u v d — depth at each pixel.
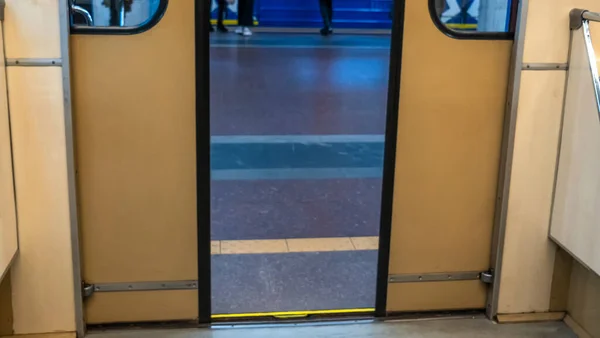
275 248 3.84
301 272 3.55
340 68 9.83
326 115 6.93
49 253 2.79
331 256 3.76
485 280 3.13
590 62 2.70
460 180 3.01
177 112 2.75
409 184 2.98
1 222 2.53
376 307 3.14
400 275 3.10
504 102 2.93
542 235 3.07
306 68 9.72
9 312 2.83
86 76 2.66
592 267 2.72
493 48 2.86
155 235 2.90
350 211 4.43
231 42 12.31
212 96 7.60
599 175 2.66
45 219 2.75
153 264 2.94
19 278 2.80
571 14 2.79
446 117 2.91
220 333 2.97
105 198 2.82
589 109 2.73
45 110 2.62
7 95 2.58
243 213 4.34
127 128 2.74
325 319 3.11
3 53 2.53
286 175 5.08
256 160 5.40
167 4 2.63
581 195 2.80
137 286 2.95
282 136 6.09
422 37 2.80
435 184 3.00
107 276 2.92
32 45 2.55
